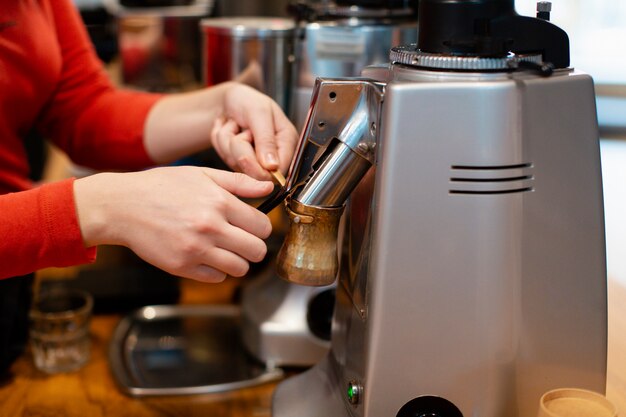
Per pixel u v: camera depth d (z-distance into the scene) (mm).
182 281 1272
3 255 693
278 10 1740
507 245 615
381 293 621
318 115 638
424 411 647
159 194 669
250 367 1024
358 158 642
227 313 1179
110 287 1176
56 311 1077
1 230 684
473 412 646
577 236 634
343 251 730
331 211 657
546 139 609
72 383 986
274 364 1009
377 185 613
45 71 1040
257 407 929
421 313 625
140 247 677
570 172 622
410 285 620
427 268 617
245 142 831
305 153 657
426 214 608
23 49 993
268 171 785
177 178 680
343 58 1051
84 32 1210
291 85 1080
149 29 1610
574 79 614
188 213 656
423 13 637
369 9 1055
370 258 633
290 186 672
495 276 619
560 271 635
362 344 655
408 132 595
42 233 686
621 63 1809
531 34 639
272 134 837
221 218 659
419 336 629
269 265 1147
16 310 999
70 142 1177
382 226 610
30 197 702
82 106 1162
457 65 607
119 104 1149
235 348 1080
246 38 1064
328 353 800
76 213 683
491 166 600
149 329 1134
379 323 626
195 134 1044
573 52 1878
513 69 612
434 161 600
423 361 635
